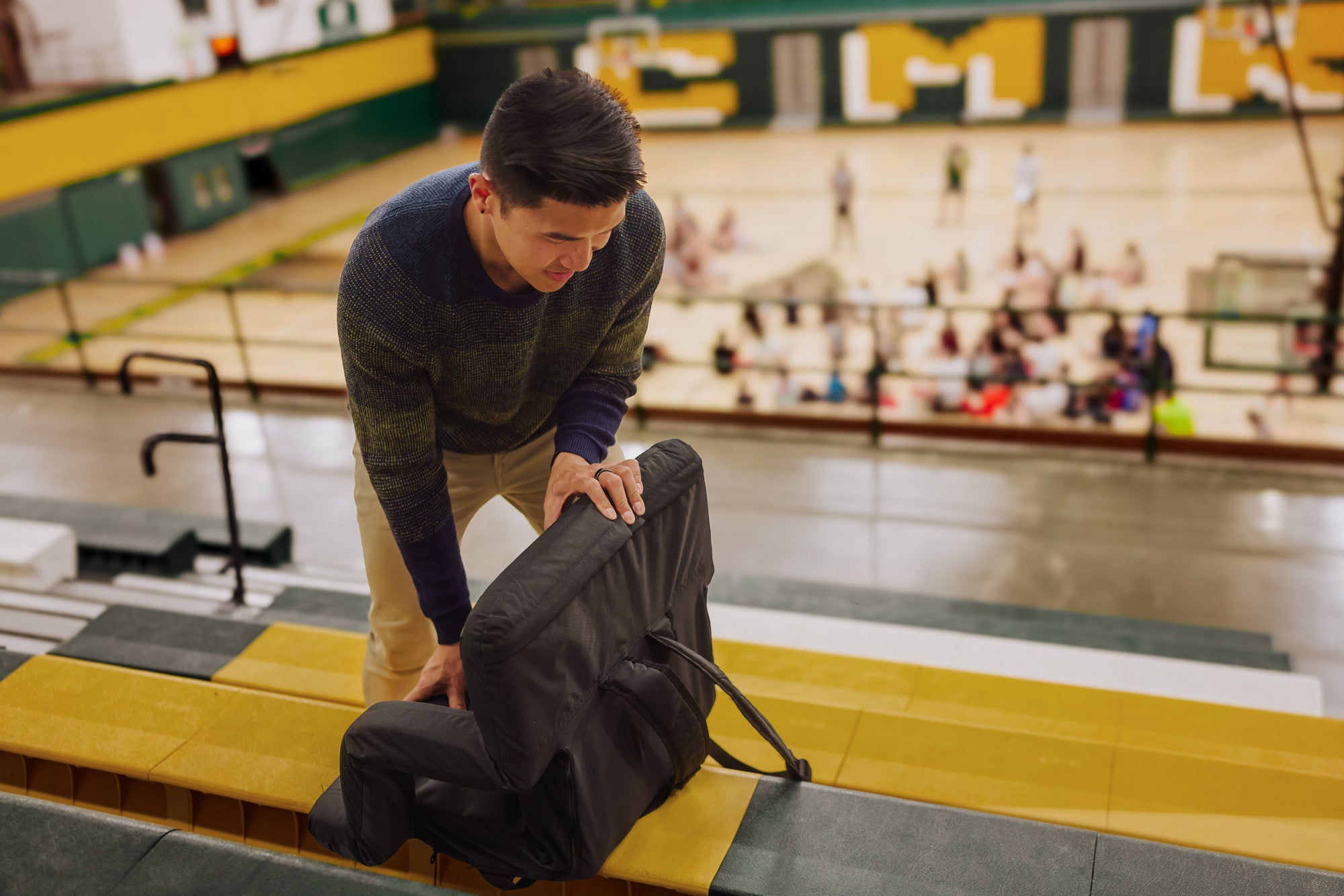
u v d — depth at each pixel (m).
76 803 2.31
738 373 12.49
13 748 2.31
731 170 23.52
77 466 7.84
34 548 4.20
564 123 1.38
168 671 2.85
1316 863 1.95
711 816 1.99
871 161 23.34
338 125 25.52
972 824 1.95
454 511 2.13
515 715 1.52
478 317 1.68
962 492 6.82
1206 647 4.31
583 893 1.99
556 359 1.88
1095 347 12.80
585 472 1.78
